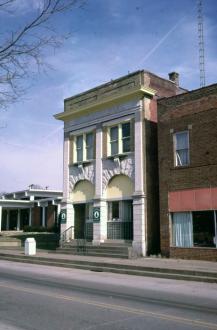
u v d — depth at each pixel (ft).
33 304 37.29
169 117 81.76
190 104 78.48
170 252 78.28
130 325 29.40
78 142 101.45
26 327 28.99
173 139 80.53
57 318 31.73
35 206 167.63
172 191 79.46
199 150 76.13
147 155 85.87
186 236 76.74
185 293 44.27
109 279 56.70
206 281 54.24
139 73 88.89
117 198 89.61
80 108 98.48
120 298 40.55
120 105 90.74
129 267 65.46
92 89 97.91
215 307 36.04
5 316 32.55
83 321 30.68
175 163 79.82
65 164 102.68
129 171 87.20
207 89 76.07
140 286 49.78
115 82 93.04
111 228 90.27
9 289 46.34
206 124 75.51
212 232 72.74
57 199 150.20
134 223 83.97
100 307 35.81
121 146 90.43
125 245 84.79
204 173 74.84
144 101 87.30
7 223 185.37
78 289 46.70
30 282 52.75
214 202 72.79
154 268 62.18
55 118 105.29
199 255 73.97
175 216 78.89
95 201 92.73
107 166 92.07
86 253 86.74
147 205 83.97
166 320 30.83
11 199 179.01
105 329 28.27
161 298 40.78
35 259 83.35
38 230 153.17
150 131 87.35
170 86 95.86
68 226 99.76
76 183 100.01
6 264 79.41
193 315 32.63
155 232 84.43
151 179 85.66
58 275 61.05
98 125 95.25
